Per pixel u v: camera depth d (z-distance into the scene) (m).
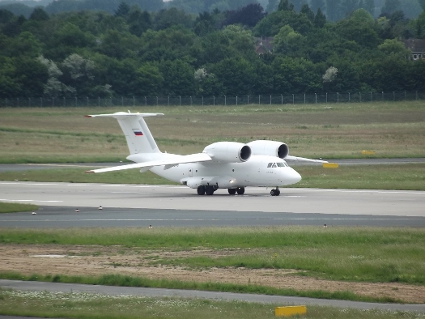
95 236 128.50
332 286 92.38
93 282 92.81
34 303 79.44
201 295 86.38
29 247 120.69
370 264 101.56
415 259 105.88
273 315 74.19
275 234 127.12
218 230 132.38
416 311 78.62
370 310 77.38
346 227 134.88
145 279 93.38
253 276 98.19
